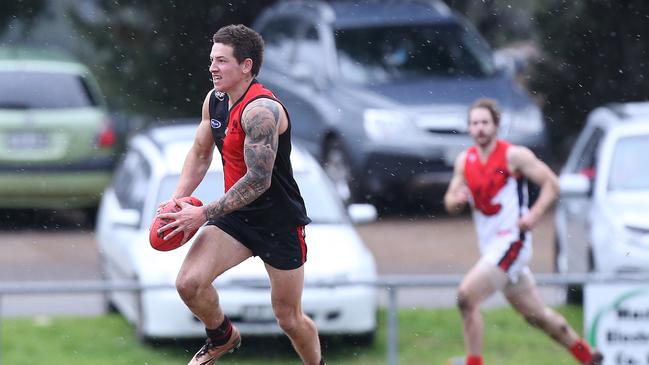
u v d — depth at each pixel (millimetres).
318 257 35594
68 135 55594
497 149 31031
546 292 41156
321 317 34875
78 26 63656
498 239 30859
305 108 58938
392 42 59156
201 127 22688
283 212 22172
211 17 64375
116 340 37062
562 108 61219
